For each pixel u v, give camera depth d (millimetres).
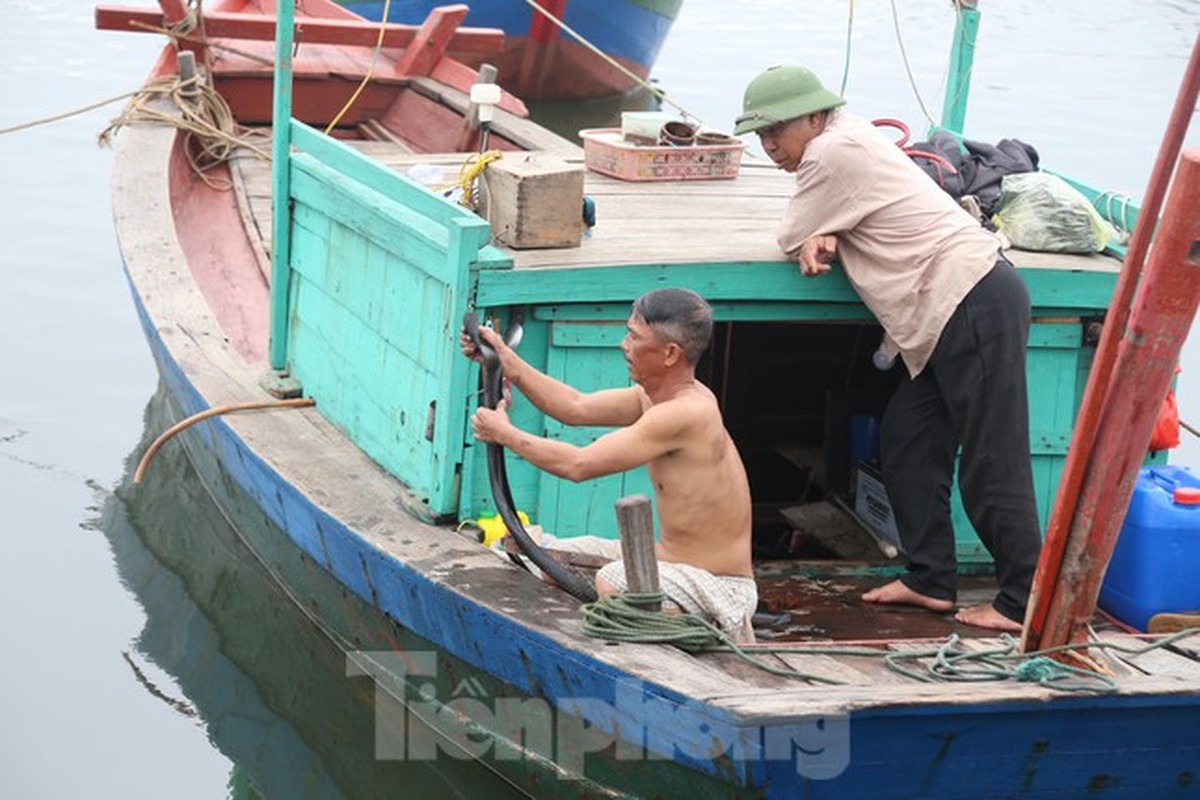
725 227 7262
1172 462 10188
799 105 6590
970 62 8742
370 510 6672
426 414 6547
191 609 8172
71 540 8828
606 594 5754
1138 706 5070
